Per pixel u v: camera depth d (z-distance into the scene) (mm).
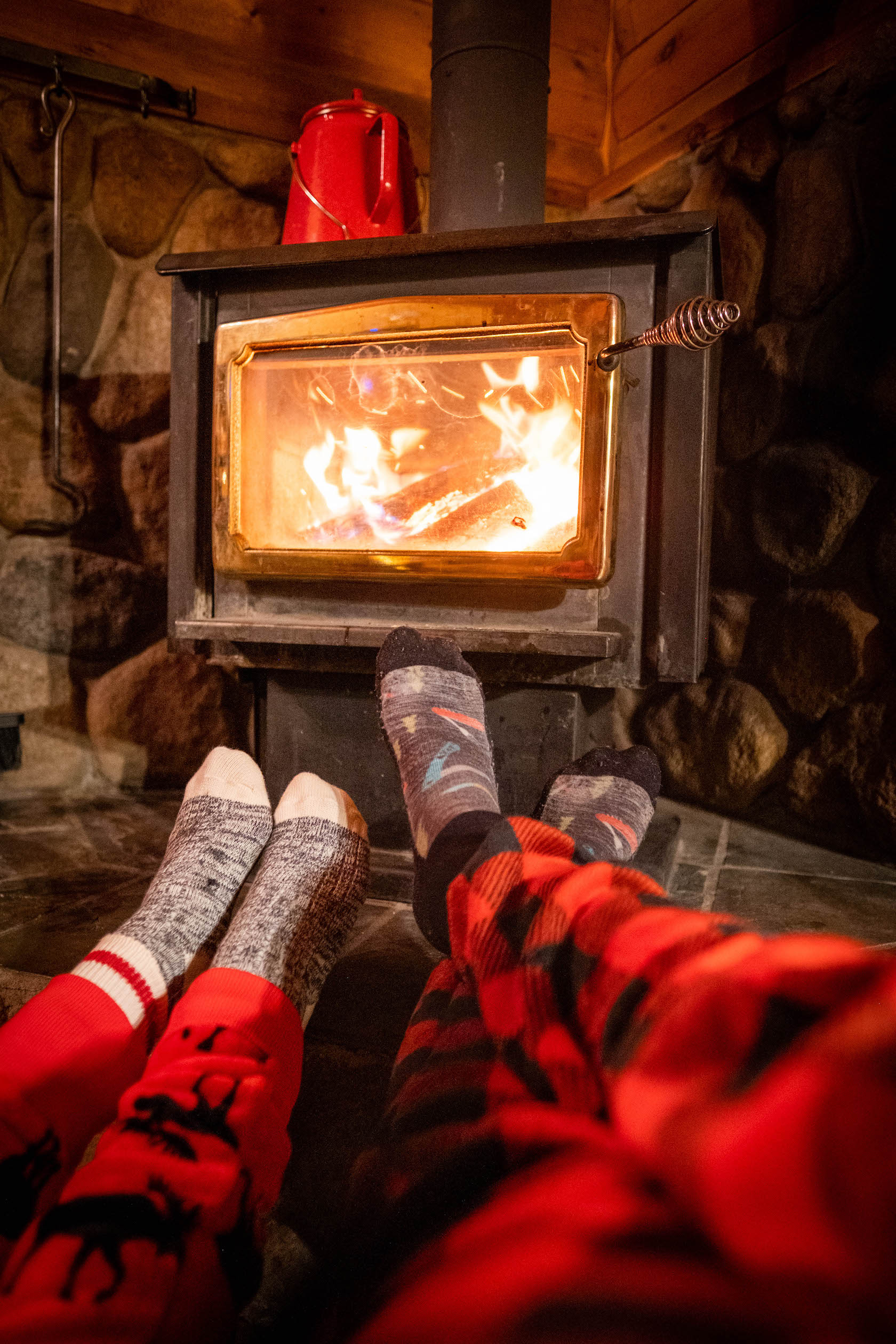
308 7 1689
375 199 1305
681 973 323
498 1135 345
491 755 939
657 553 1034
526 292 1057
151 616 1723
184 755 1741
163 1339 364
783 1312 193
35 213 1616
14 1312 342
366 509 1208
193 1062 521
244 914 708
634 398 1030
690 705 1666
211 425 1179
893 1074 209
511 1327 209
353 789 1146
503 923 472
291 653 1123
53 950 946
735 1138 224
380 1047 774
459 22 1280
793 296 1480
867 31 1351
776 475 1501
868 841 1368
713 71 1643
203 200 1699
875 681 1361
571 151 1920
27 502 1637
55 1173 502
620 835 888
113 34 1591
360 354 1081
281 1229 576
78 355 1646
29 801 1639
